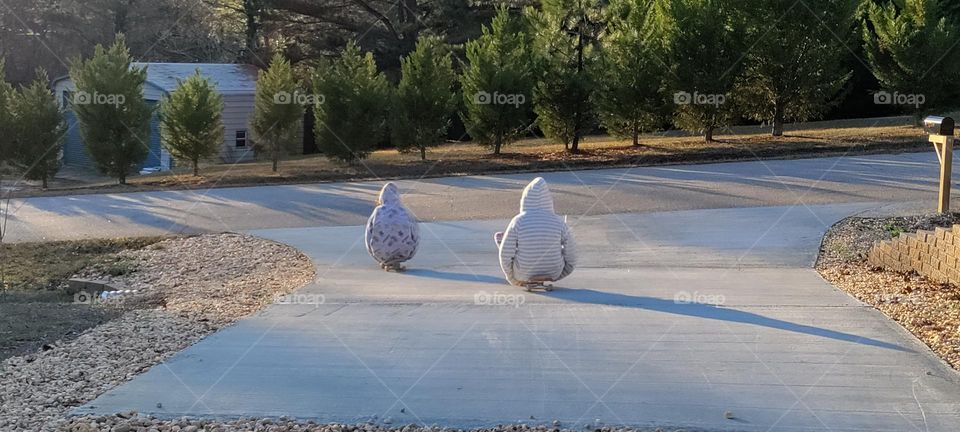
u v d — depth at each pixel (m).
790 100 22.20
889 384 6.02
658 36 21.89
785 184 16.36
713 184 16.80
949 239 8.95
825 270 10.21
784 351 6.82
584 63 22.23
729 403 5.73
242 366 6.80
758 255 11.15
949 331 7.24
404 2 32.25
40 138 23.91
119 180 23.94
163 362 6.96
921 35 22.30
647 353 6.86
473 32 30.97
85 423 5.55
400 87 22.94
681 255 11.38
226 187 20.86
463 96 23.80
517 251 9.41
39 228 16.81
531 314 8.26
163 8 41.50
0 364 7.02
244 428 5.46
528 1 28.05
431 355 6.97
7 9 40.12
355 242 13.48
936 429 5.25
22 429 5.48
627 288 9.45
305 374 6.56
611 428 5.34
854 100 29.75
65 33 41.00
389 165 22.22
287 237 14.20
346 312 8.53
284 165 24.38
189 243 14.48
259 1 32.28
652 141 23.52
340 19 32.09
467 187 18.44
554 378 6.32
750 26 21.66
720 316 7.98
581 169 19.94
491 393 6.04
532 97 22.50
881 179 16.39
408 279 10.47
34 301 10.92
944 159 12.77
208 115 23.38
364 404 5.88
